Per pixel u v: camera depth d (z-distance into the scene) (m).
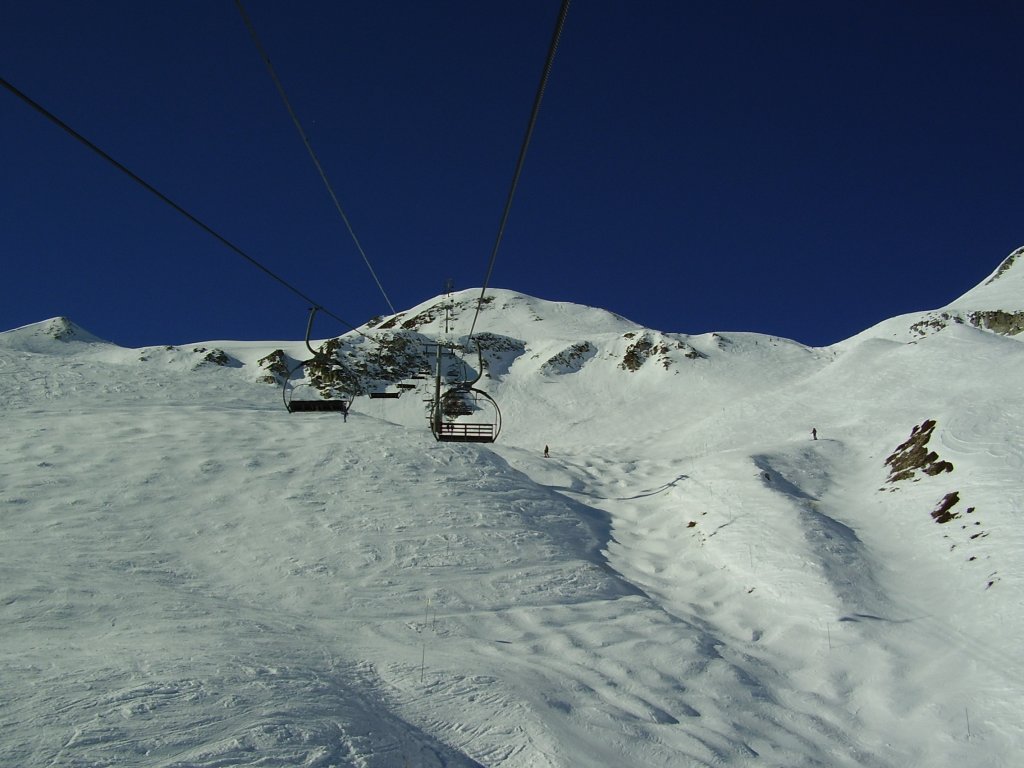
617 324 124.50
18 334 100.62
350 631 13.64
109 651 9.07
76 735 5.58
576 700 10.62
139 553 16.67
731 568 18.72
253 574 16.45
